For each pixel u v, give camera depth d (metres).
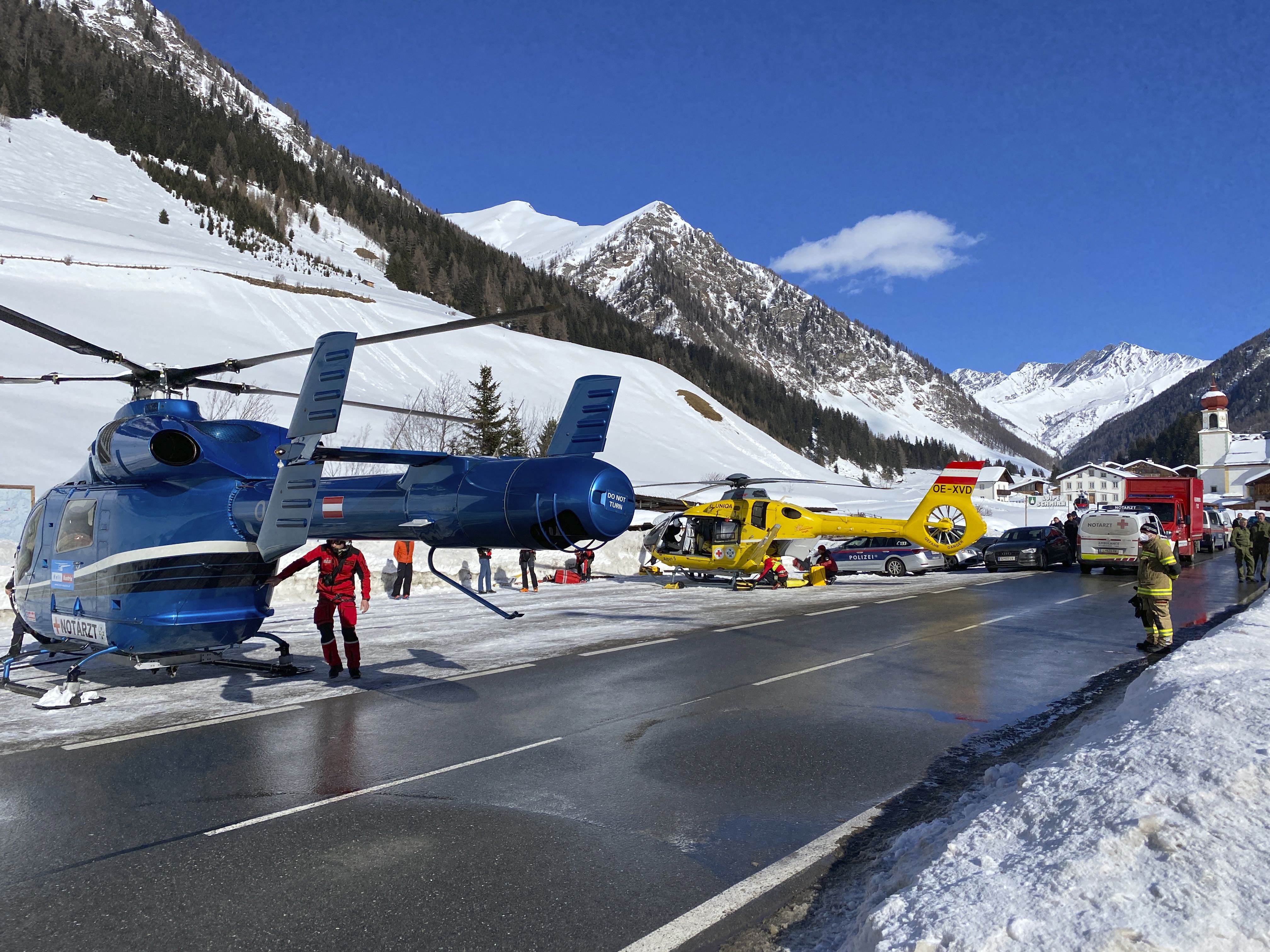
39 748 6.59
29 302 54.97
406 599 18.19
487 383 47.34
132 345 54.28
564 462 6.85
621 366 95.94
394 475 7.60
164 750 6.52
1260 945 2.49
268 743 6.73
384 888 4.03
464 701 8.27
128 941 3.53
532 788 5.59
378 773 5.93
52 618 9.05
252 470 8.80
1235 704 4.89
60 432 34.03
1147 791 3.62
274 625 13.94
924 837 4.29
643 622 14.12
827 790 5.54
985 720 7.46
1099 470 109.62
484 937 3.52
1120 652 11.08
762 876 4.15
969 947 2.62
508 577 21.91
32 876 4.21
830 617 14.81
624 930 3.58
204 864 4.34
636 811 5.14
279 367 58.88
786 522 20.97
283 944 3.48
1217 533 38.81
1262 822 3.20
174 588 8.15
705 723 7.36
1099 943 2.54
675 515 22.19
